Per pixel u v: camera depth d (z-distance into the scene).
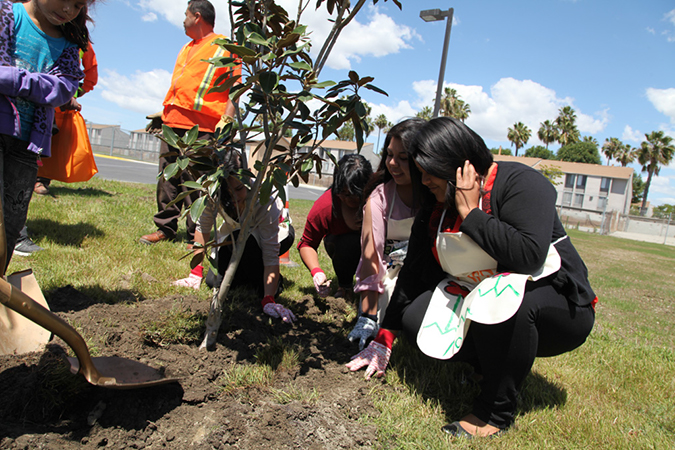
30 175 2.18
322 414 1.85
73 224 4.31
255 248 3.07
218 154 1.92
